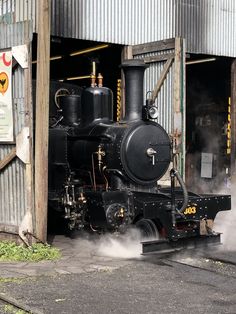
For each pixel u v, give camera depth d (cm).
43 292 772
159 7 1391
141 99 1009
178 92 1203
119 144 966
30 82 944
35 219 958
